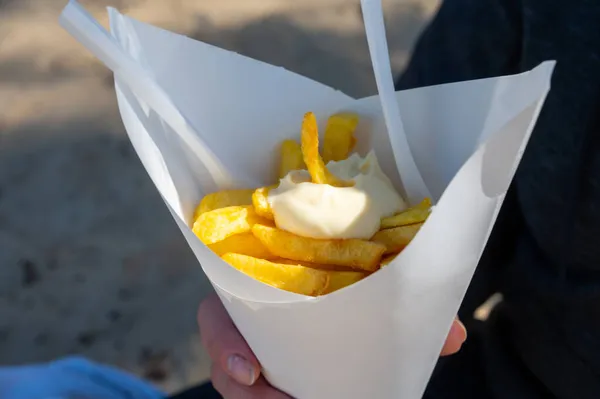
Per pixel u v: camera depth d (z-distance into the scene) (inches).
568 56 19.9
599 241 19.7
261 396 18.3
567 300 20.5
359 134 19.8
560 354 21.3
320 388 17.0
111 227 49.3
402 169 18.4
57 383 23.1
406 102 18.9
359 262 16.1
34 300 44.9
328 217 16.4
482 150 13.1
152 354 41.6
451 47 23.4
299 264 16.5
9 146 56.5
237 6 70.4
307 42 65.5
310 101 20.0
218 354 18.7
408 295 14.8
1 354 42.1
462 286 15.5
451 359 24.4
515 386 22.9
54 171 54.1
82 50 66.0
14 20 70.6
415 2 69.7
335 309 14.9
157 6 70.7
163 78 18.6
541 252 21.6
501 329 23.6
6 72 64.0
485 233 14.8
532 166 20.9
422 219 16.7
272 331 16.1
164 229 48.9
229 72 19.4
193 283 45.3
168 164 18.1
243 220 17.3
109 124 57.9
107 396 23.2
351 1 70.6
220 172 19.1
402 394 17.3
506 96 16.8
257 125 19.9
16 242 48.7
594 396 21.0
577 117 19.7
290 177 17.6
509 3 21.9
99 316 43.8
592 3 19.5
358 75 61.7
